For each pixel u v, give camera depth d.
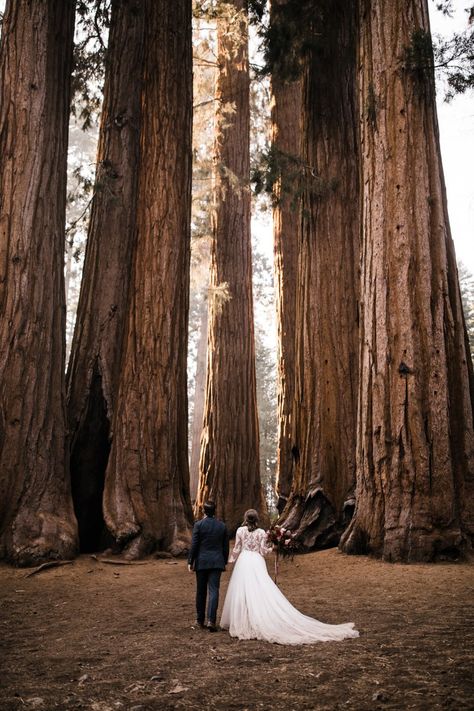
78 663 5.25
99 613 7.68
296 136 22.14
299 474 14.41
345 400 14.16
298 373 15.02
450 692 4.12
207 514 6.80
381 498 11.07
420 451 10.73
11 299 12.73
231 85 22.05
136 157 16.23
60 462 12.76
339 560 11.00
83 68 19.19
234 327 20.30
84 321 15.02
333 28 15.88
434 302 11.35
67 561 11.29
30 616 7.57
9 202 13.04
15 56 13.52
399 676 4.53
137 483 13.37
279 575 10.26
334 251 14.95
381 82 12.29
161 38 15.94
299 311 15.29
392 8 12.38
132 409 13.90
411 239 11.57
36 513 11.86
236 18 20.61
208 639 6.00
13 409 12.31
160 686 4.52
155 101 15.62
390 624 6.32
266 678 4.63
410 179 11.79
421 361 11.14
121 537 12.48
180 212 15.33
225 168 20.52
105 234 15.47
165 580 10.20
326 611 7.16
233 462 19.12
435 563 10.11
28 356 12.64
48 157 13.55
